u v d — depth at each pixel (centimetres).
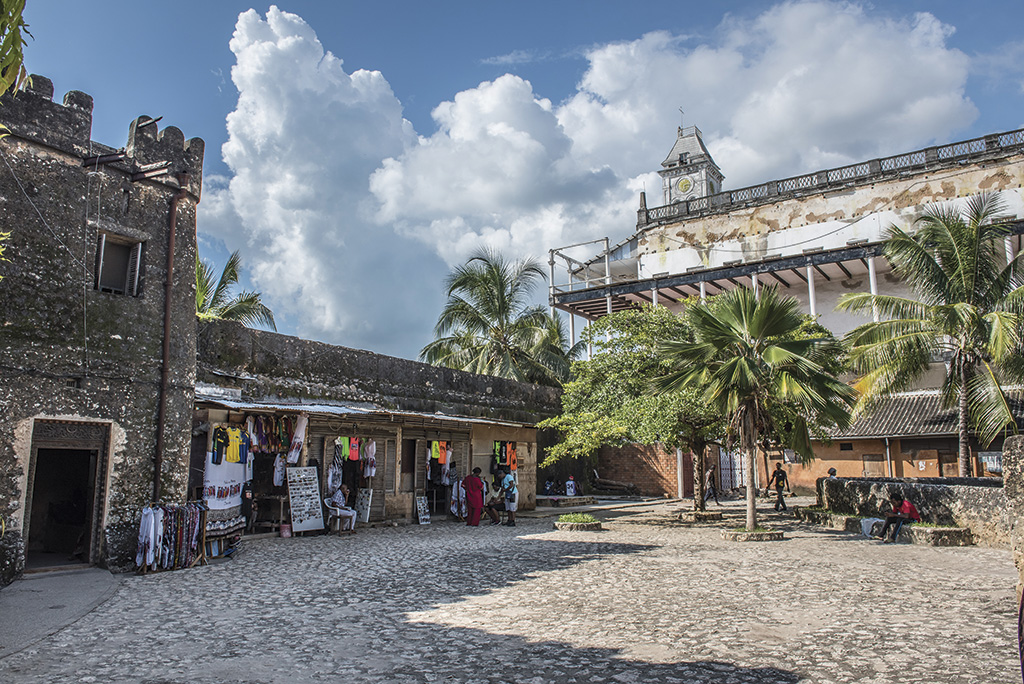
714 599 820
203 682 518
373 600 812
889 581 945
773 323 1445
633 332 1861
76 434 996
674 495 2984
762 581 944
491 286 3023
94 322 1027
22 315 945
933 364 2789
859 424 2625
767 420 1525
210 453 1222
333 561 1108
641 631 666
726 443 1898
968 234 1970
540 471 2711
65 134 1015
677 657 579
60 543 1196
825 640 632
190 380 1145
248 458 1300
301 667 554
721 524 1794
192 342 1160
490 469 2077
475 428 2033
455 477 1912
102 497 1012
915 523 1459
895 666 551
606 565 1085
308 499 1433
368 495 1614
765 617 726
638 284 3228
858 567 1073
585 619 717
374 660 572
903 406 2673
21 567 906
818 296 3206
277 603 795
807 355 1463
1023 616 316
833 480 1878
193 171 1193
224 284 2880
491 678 526
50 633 659
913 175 2894
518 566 1070
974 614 741
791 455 2984
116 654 591
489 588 888
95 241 1046
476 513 1761
